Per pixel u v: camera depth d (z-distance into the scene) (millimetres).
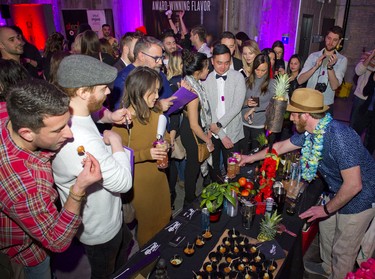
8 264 1430
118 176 1474
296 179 2193
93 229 1634
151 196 2264
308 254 2668
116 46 6094
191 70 2756
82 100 1408
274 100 2273
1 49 3199
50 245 1220
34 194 1190
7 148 1203
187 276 1451
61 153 1364
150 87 1954
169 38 4070
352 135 1771
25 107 1053
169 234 1732
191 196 3113
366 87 4227
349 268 2135
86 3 8219
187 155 2955
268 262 1514
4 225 1423
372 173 1909
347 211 1995
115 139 1674
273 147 2381
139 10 7535
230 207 1868
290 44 7188
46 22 8125
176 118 2902
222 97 3137
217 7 6543
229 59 3012
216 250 1606
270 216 1868
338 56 3887
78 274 2430
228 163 2271
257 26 6574
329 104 3982
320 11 8180
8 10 7836
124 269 1476
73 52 3549
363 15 8547
